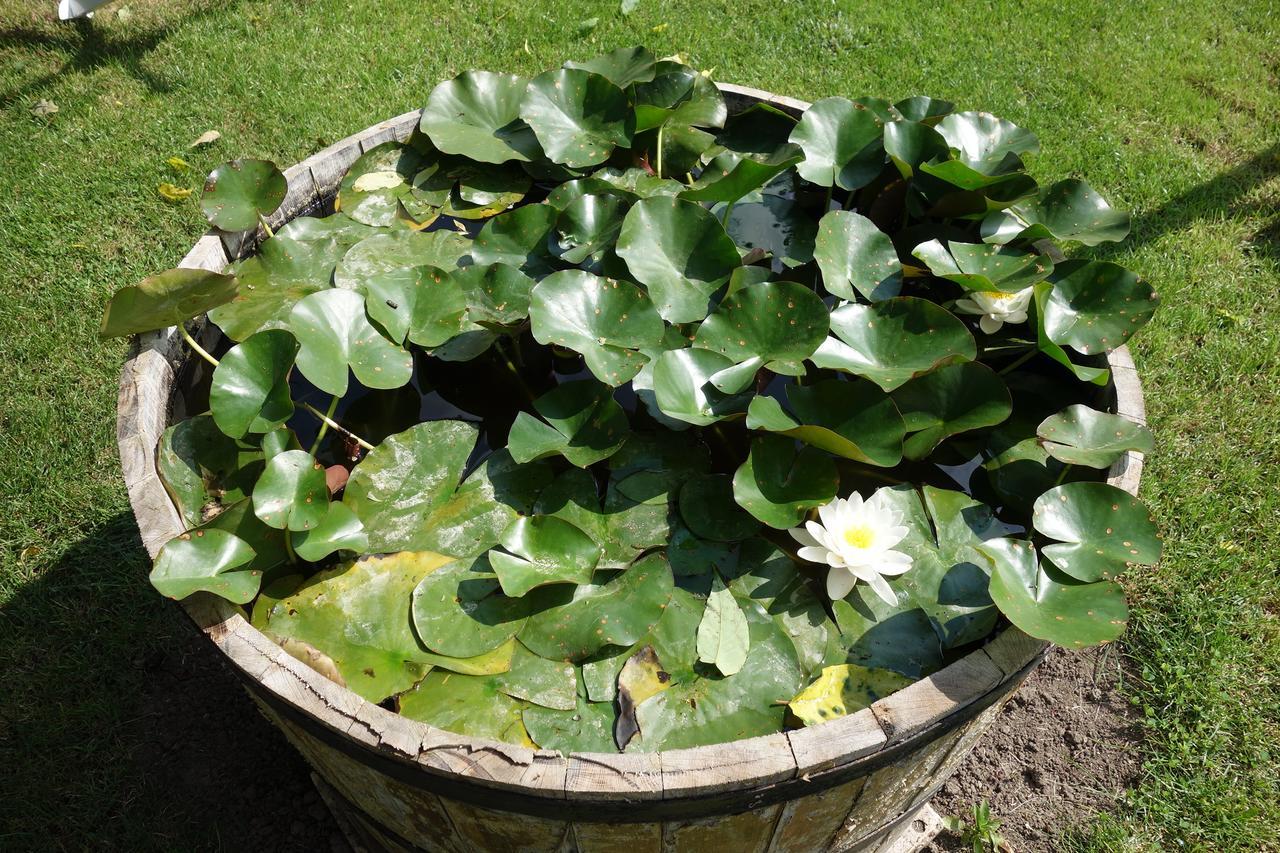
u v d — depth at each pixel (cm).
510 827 100
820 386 126
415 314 140
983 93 308
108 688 178
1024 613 105
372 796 113
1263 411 222
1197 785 167
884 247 148
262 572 114
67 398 221
